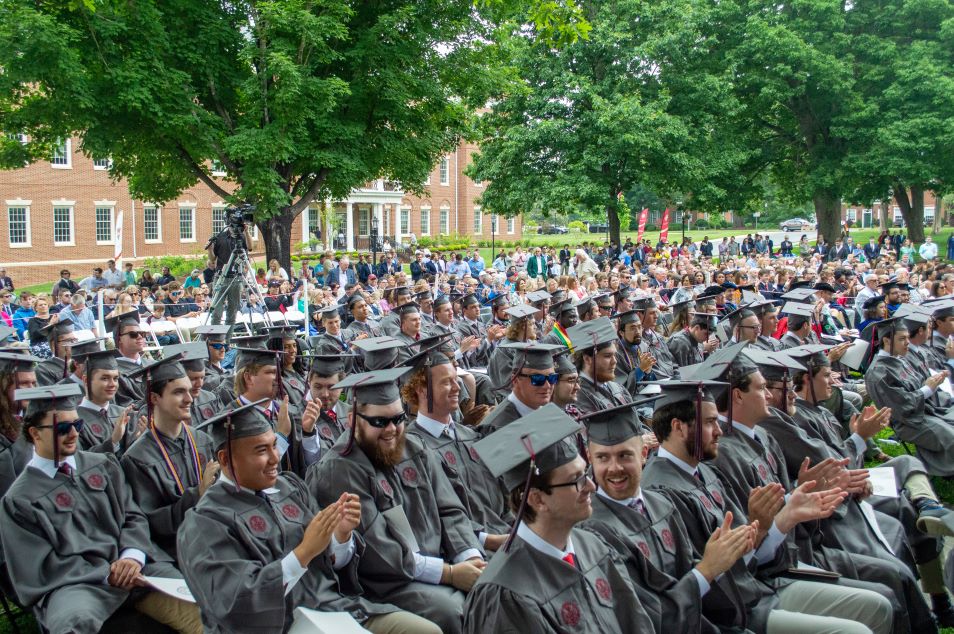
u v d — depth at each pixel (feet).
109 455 17.08
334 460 15.48
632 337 30.50
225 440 13.39
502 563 10.80
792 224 244.01
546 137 101.09
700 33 110.83
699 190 107.55
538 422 11.30
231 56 65.46
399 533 14.98
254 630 12.07
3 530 15.30
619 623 11.53
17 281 106.83
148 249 124.26
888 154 107.76
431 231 179.01
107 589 15.39
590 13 104.88
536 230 229.04
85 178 114.62
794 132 125.59
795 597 14.90
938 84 106.83
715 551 12.66
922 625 16.67
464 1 68.85
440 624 14.15
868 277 52.34
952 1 120.06
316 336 45.14
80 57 55.36
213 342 29.73
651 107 99.55
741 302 46.32
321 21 60.34
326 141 64.54
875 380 26.96
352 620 13.51
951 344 33.06
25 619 18.17
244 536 12.98
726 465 16.75
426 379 17.97
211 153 63.10
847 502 18.38
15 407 19.35
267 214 61.31
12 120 59.67
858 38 114.73
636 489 13.52
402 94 65.82
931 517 18.60
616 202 103.19
